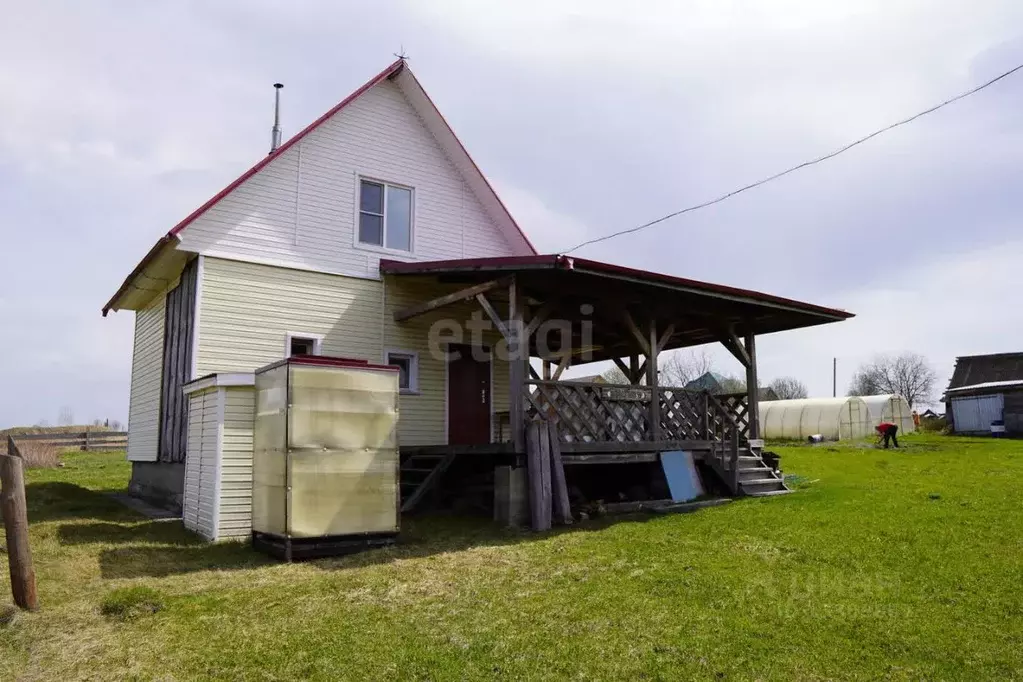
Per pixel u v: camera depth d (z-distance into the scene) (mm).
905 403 30828
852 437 27609
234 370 10492
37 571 6348
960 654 4211
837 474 13438
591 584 5957
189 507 8914
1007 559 6160
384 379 7820
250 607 5375
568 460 9703
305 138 11578
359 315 11797
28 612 5184
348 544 7344
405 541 7973
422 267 10953
